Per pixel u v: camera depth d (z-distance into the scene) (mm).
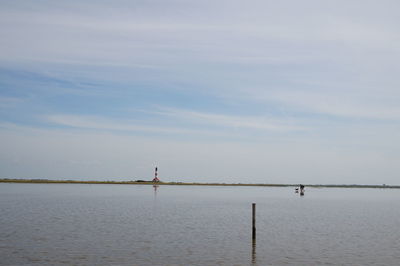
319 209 74188
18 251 28031
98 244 31141
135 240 33250
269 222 49031
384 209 76438
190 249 30016
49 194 114000
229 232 39312
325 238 36406
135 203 81125
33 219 46719
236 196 133250
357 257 28203
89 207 67062
